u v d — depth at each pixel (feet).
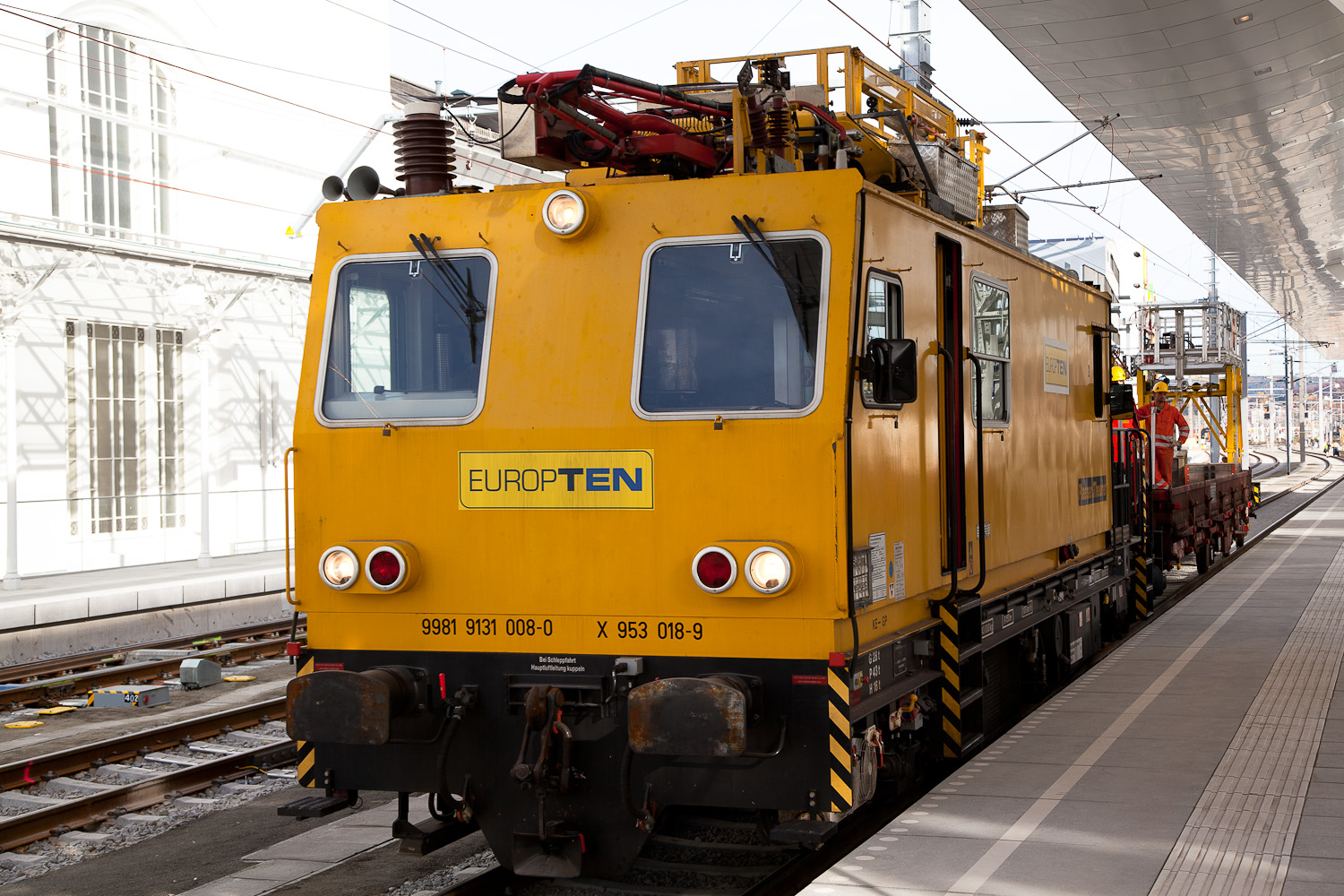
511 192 19.13
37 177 56.75
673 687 16.78
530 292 18.81
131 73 61.77
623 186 18.49
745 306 17.85
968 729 24.70
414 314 19.31
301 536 19.51
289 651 19.60
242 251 64.44
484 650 18.56
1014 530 26.48
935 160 23.76
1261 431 470.39
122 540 60.85
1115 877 16.07
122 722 32.96
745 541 17.34
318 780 19.56
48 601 46.34
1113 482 39.78
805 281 17.63
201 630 50.24
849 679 17.16
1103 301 36.47
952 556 21.99
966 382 23.16
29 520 55.98
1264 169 95.55
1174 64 64.75
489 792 18.60
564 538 18.20
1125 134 82.69
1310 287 183.73
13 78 55.52
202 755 29.45
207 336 59.57
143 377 62.39
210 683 38.14
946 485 22.13
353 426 19.24
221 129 66.69
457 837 19.51
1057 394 30.91
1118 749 23.41
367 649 19.13
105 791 24.66
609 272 18.47
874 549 18.33
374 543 18.99
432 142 20.70
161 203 63.41
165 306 62.39
